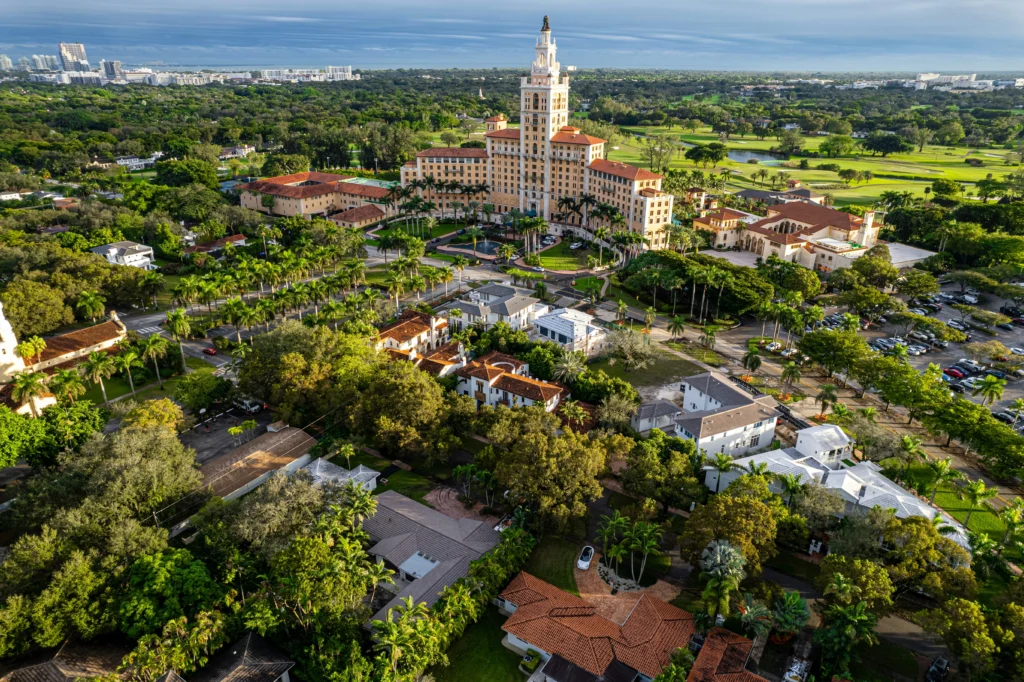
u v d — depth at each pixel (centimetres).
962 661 7138
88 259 19138
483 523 10031
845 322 16162
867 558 8356
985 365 15550
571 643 7694
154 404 11631
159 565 7919
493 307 17075
